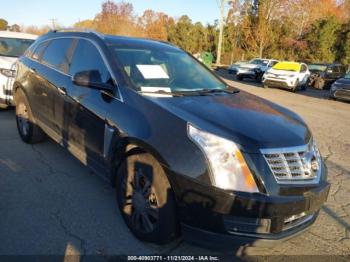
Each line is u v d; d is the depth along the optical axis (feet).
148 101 10.79
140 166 10.38
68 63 14.89
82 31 15.17
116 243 10.56
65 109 14.21
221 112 10.57
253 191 8.89
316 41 125.70
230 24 141.90
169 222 9.76
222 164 8.95
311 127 30.32
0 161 16.03
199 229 9.20
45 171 15.29
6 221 11.26
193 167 9.09
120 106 11.38
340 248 11.33
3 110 25.73
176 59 14.48
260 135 9.54
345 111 42.29
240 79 83.71
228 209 8.81
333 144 24.61
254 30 127.54
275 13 126.41
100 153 12.17
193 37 179.73
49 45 17.10
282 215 9.05
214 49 168.96
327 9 135.64
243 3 132.05
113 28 160.86
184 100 11.25
